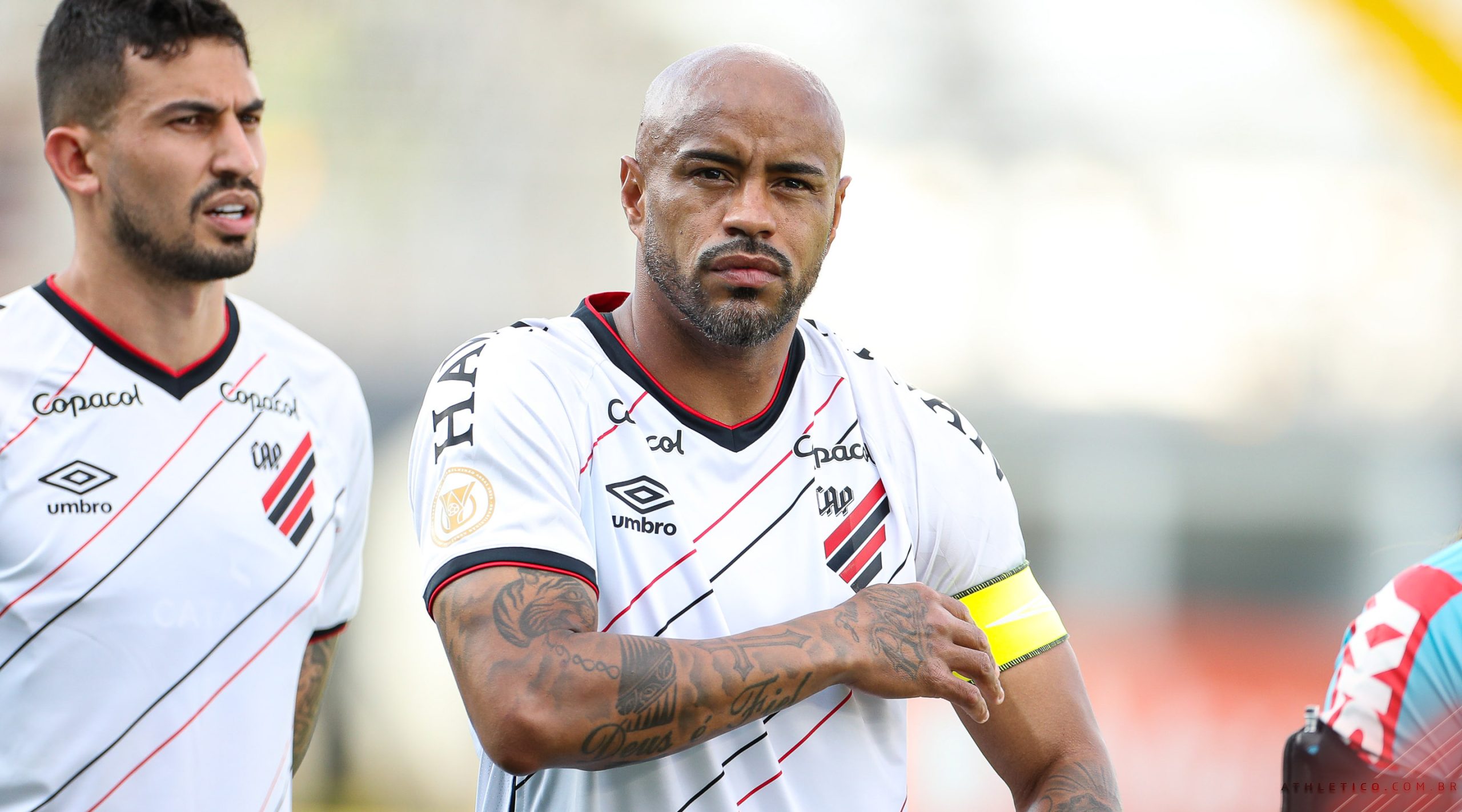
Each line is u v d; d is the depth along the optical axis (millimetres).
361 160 35375
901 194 35812
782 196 6242
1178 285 34781
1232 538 32062
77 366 7852
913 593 6293
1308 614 29609
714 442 6520
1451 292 34438
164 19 7562
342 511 8836
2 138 34062
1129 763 25453
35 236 33719
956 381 33938
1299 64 36531
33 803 7449
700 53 6469
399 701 23938
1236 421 33469
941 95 37062
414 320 34250
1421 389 33594
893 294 34688
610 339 6625
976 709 6168
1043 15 37438
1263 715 26422
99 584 7578
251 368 8484
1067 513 32375
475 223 35188
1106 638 28750
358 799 23406
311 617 8477
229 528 8047
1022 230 35312
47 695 7480
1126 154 35938
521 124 36156
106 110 7594
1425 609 6156
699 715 5625
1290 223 35062
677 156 6219
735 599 6340
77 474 7691
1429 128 36406
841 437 6879
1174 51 36938
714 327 6215
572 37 36906
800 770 6355
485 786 6746
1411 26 36875
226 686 7906
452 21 36531
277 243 34312
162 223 7672
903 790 6707
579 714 5488
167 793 7641
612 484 6301
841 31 37844
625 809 6129
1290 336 33969
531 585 5766
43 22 34656
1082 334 34250
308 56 35906
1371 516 32219
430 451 6336
